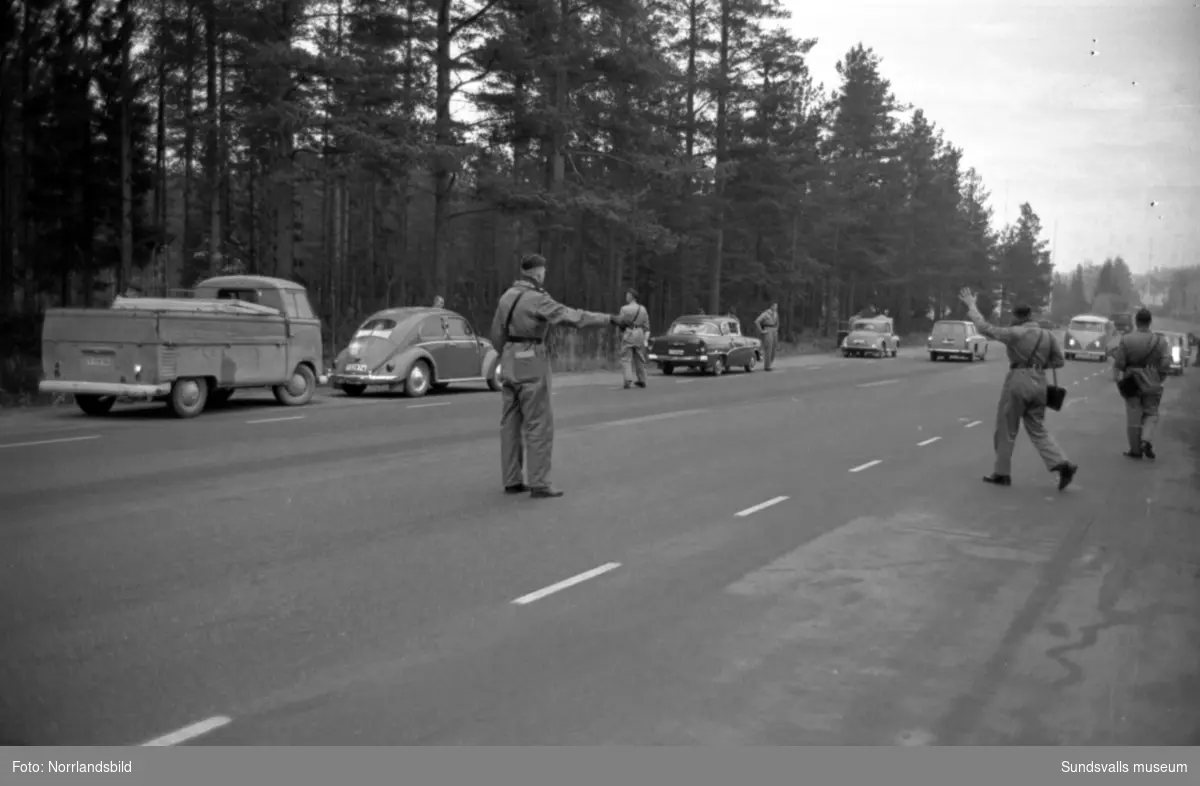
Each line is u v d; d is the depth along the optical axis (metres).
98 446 12.30
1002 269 68.56
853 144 66.56
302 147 31.19
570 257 50.88
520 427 9.97
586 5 33.12
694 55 45.00
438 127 28.75
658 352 30.05
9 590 6.24
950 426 16.89
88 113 32.16
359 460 11.83
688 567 7.23
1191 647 5.62
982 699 4.82
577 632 5.71
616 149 39.16
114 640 5.37
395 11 29.72
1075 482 11.48
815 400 21.50
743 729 4.41
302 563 7.07
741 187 48.53
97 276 40.16
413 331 20.55
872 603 6.41
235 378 16.66
